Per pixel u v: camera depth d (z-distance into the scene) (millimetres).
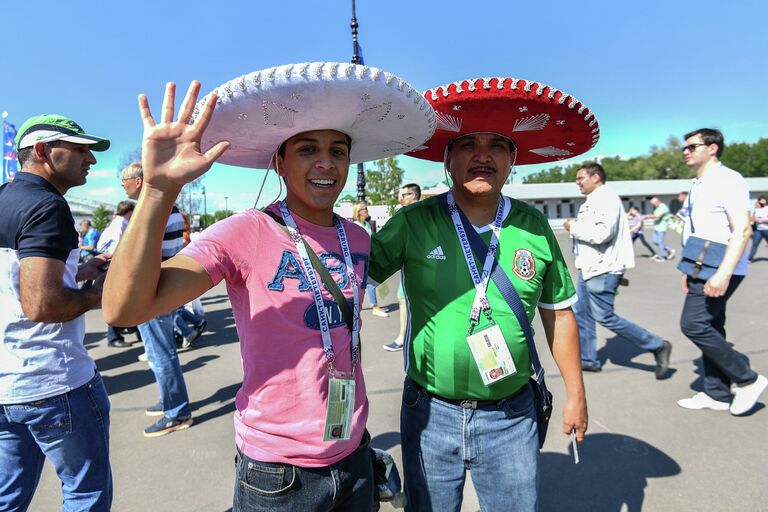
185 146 1029
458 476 1677
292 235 1359
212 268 1200
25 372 1660
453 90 1474
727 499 2346
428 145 1908
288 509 1303
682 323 3312
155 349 3301
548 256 1664
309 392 1290
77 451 1771
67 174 1827
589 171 3994
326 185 1411
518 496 1621
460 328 1594
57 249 1622
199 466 2900
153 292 1063
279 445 1277
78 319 1818
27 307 1579
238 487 1338
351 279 1440
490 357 1566
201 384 4367
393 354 5074
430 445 1662
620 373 4168
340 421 1322
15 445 1741
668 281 9531
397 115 1399
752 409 3361
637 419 3258
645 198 48281
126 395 4184
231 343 5855
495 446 1622
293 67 1146
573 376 1741
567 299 1734
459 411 1624
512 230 1661
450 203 1718
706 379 3414
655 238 14117
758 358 4320
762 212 11898
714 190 3082
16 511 1758
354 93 1229
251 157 1614
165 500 2555
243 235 1275
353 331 1417
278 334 1279
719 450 2809
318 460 1307
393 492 1688
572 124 1629
